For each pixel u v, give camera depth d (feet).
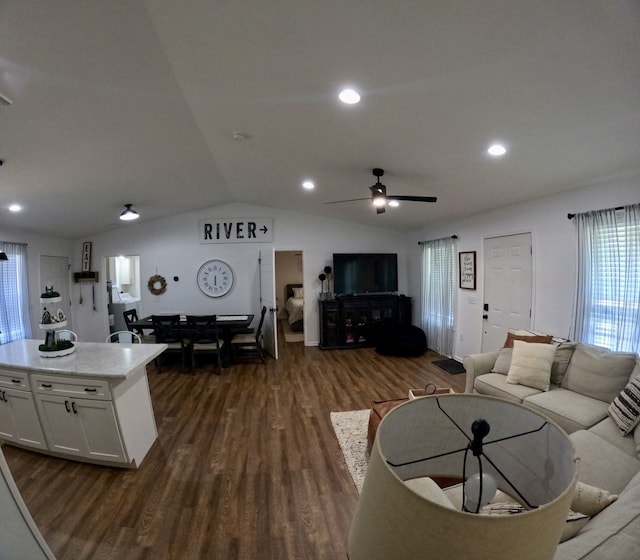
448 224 16.76
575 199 10.03
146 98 7.37
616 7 3.79
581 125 6.46
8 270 15.17
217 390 12.91
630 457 5.88
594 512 3.57
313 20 4.79
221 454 8.55
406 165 9.91
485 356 10.64
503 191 11.04
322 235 20.13
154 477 7.67
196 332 15.03
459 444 2.53
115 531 6.14
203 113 8.14
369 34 4.89
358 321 19.56
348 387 13.15
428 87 5.98
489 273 13.89
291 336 22.56
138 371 8.54
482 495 1.98
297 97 7.07
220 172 13.56
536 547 1.49
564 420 7.46
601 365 8.16
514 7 4.02
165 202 16.30
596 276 9.30
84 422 7.88
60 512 6.61
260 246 19.83
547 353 9.15
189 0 4.68
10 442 8.66
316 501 6.86
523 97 5.82
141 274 19.48
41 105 6.93
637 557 2.63
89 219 16.34
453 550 1.45
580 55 4.64
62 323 9.02
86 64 5.99
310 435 9.45
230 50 5.75
